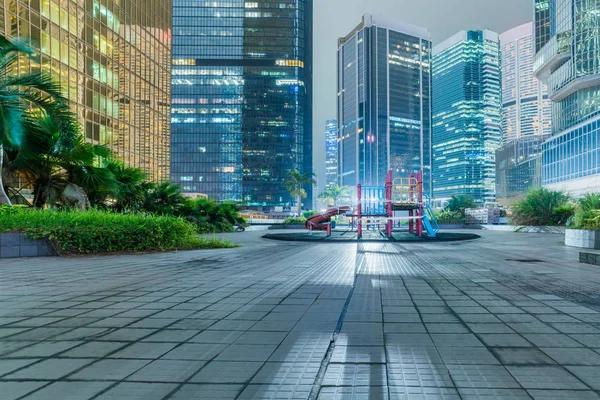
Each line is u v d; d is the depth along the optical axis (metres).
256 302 5.64
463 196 52.75
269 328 4.24
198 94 154.62
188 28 155.62
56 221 13.26
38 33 29.88
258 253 14.33
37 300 5.79
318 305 5.43
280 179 155.50
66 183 18.94
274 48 158.38
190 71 155.00
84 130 35.44
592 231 15.81
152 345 3.65
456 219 48.53
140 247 14.33
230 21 156.88
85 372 2.97
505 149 175.25
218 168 153.38
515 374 2.92
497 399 2.49
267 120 156.50
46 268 9.69
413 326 4.31
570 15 72.00
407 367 3.07
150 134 49.50
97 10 37.91
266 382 2.78
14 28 27.69
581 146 57.31
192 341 3.77
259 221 78.56
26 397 2.51
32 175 19.02
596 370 3.00
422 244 19.48
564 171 62.91
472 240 22.44
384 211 26.77
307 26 173.38
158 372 2.97
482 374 2.92
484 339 3.82
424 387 2.68
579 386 2.69
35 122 16.30
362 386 2.70
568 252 14.34
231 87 155.75
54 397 2.51
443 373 2.94
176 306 5.38
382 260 11.78
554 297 5.95
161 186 28.80
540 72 85.50
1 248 12.09
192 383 2.76
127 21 43.84
